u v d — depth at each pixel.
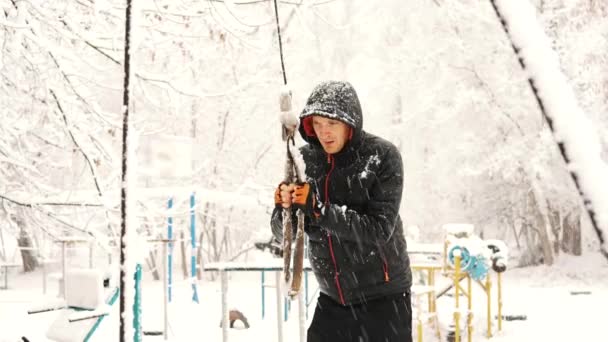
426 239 17.55
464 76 16.59
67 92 6.12
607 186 0.52
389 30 18.06
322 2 6.27
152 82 5.98
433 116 17.33
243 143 16.11
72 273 4.52
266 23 5.75
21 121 6.39
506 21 0.57
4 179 6.90
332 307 2.95
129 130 1.88
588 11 12.81
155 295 11.70
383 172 2.74
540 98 0.55
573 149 0.53
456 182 16.98
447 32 16.89
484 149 16.53
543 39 0.56
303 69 16.80
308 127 2.89
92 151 6.16
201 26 6.99
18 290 11.96
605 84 11.59
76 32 5.68
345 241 2.78
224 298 5.91
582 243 16.94
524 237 17.80
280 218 2.86
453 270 7.79
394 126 17.55
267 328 8.29
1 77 6.23
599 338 7.93
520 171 16.36
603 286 12.97
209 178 15.75
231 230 16.39
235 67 14.09
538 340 7.84
